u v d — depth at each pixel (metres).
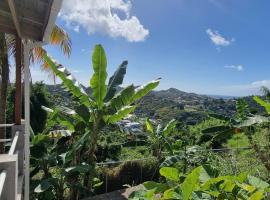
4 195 2.36
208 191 4.12
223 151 9.09
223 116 8.48
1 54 7.83
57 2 3.31
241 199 4.08
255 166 7.34
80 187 6.95
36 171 7.21
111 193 7.58
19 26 4.57
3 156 2.51
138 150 11.26
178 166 8.43
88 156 7.64
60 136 8.05
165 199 4.17
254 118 7.55
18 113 5.20
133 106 7.40
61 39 9.69
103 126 7.51
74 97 8.17
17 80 5.25
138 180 8.51
